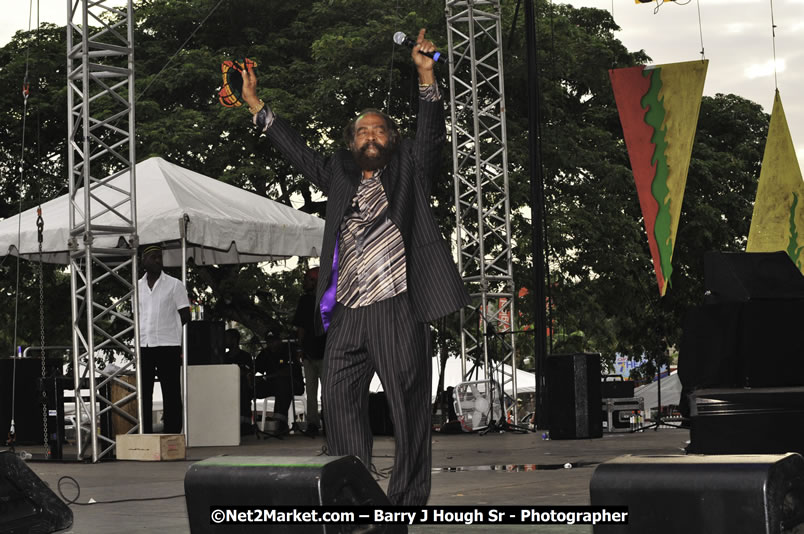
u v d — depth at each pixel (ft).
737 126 71.72
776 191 36.06
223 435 30.19
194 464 6.98
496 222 58.85
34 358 31.76
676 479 6.03
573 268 62.39
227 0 62.34
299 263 62.64
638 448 24.16
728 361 15.44
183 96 61.05
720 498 5.88
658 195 32.12
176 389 28.91
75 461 25.11
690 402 15.23
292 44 62.18
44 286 59.57
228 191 36.50
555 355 30.09
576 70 62.54
